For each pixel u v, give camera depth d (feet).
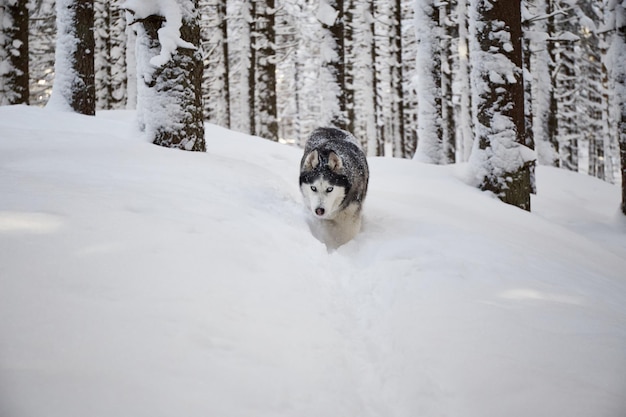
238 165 24.89
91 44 38.65
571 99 95.96
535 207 38.27
